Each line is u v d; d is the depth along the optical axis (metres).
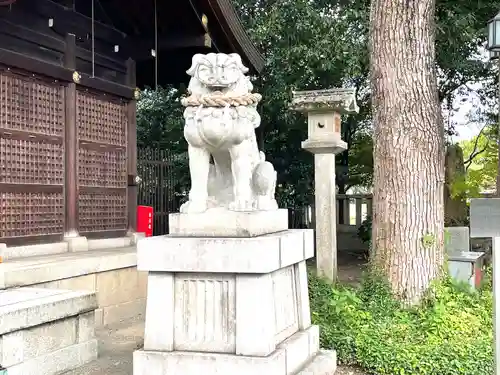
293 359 4.37
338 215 16.28
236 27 9.01
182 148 15.61
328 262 7.70
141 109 16.70
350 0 13.35
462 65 13.84
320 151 7.77
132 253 8.09
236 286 4.08
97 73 8.96
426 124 6.66
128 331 7.07
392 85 6.71
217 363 4.02
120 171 9.50
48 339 5.05
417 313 6.34
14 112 7.30
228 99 4.31
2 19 7.08
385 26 6.77
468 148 21.05
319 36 12.47
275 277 4.41
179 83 11.64
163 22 9.43
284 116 13.76
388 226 6.71
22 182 7.41
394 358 5.14
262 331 4.00
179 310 4.25
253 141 4.70
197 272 4.18
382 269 6.71
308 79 13.42
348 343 5.46
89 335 5.60
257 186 4.66
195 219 4.32
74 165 8.28
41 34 7.71
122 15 9.45
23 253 7.26
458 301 6.52
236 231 4.22
